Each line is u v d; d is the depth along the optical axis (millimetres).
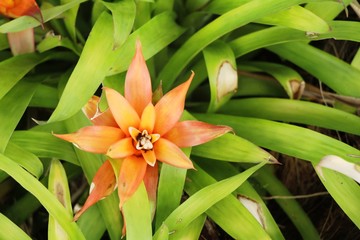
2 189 647
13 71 609
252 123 610
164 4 655
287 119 633
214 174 618
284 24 604
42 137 595
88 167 583
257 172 668
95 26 601
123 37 574
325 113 626
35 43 653
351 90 630
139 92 551
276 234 586
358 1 722
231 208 563
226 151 585
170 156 536
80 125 596
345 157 578
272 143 597
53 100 636
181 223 548
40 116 706
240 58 711
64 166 638
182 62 625
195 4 665
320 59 646
